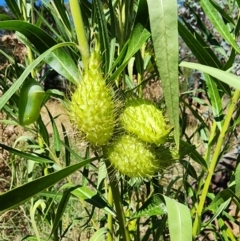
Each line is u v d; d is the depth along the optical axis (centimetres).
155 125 19
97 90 18
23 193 17
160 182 35
